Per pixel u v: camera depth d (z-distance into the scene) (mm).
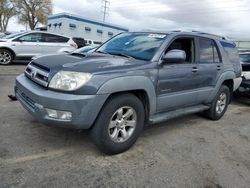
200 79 4312
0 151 3092
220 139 4160
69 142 3504
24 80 3418
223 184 2830
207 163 3270
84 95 2797
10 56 10656
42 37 11219
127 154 3320
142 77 3248
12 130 3717
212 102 4965
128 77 3092
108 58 3453
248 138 4328
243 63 7449
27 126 3900
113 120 3156
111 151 3186
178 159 3309
